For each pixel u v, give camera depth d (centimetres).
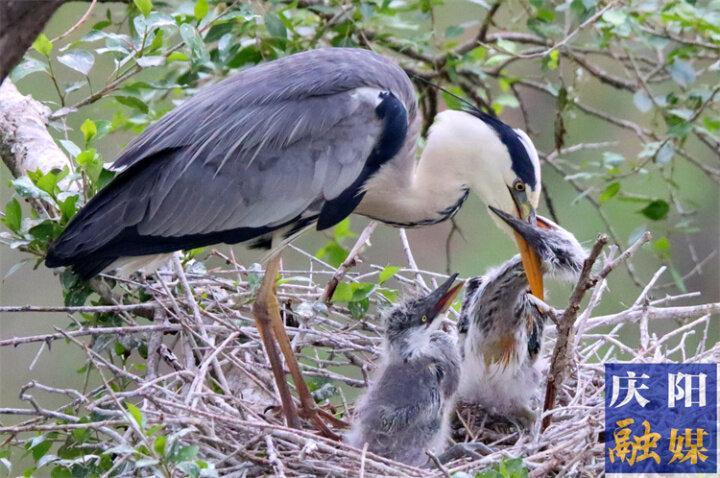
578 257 1084
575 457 887
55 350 1752
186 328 1055
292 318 1261
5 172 1814
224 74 1352
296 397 1295
